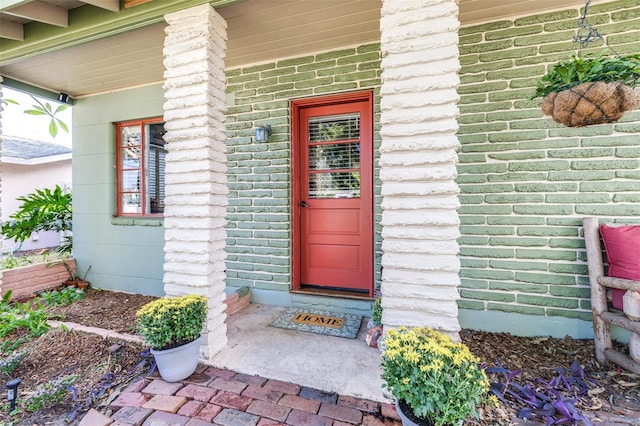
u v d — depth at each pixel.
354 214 3.17
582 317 2.32
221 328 2.27
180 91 2.18
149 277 3.80
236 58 3.12
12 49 2.67
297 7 2.25
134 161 4.02
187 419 1.55
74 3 2.39
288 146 3.15
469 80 2.51
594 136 2.26
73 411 1.65
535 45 2.36
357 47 2.87
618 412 1.56
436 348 1.34
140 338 2.34
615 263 2.04
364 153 3.08
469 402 1.19
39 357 2.21
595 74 1.51
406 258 1.72
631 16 2.16
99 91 3.95
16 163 7.76
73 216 4.17
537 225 2.40
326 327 2.65
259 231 3.28
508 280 2.47
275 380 1.89
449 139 1.65
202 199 2.15
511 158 2.44
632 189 2.19
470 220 2.55
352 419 1.56
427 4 1.67
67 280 4.06
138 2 2.25
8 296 3.15
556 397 1.64
